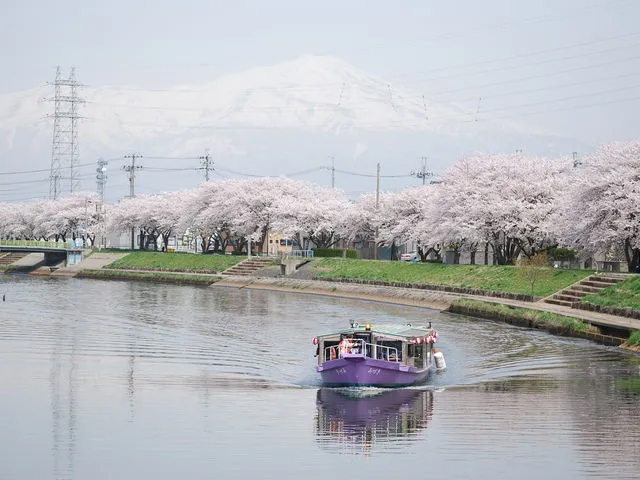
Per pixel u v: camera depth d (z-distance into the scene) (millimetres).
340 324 73750
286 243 169625
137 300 100625
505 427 35188
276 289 119062
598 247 79812
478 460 30469
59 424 36125
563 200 87750
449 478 28562
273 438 33844
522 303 77938
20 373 48500
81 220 198250
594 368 50000
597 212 78312
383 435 34219
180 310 87375
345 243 150875
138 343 61750
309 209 145000
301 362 53438
